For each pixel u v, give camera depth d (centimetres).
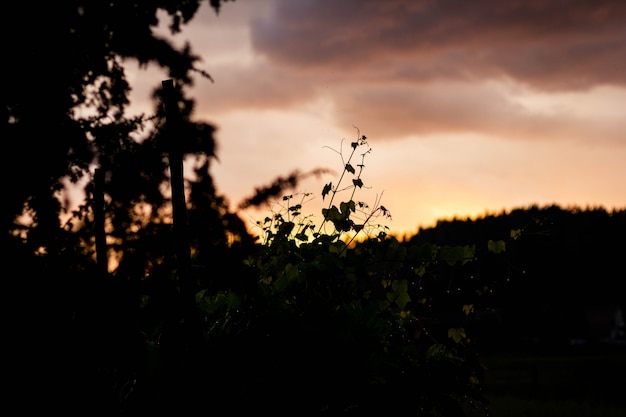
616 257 7531
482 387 418
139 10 375
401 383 366
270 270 423
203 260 299
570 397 2003
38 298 279
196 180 287
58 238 305
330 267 388
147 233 303
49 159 321
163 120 321
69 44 343
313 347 358
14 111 333
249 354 349
